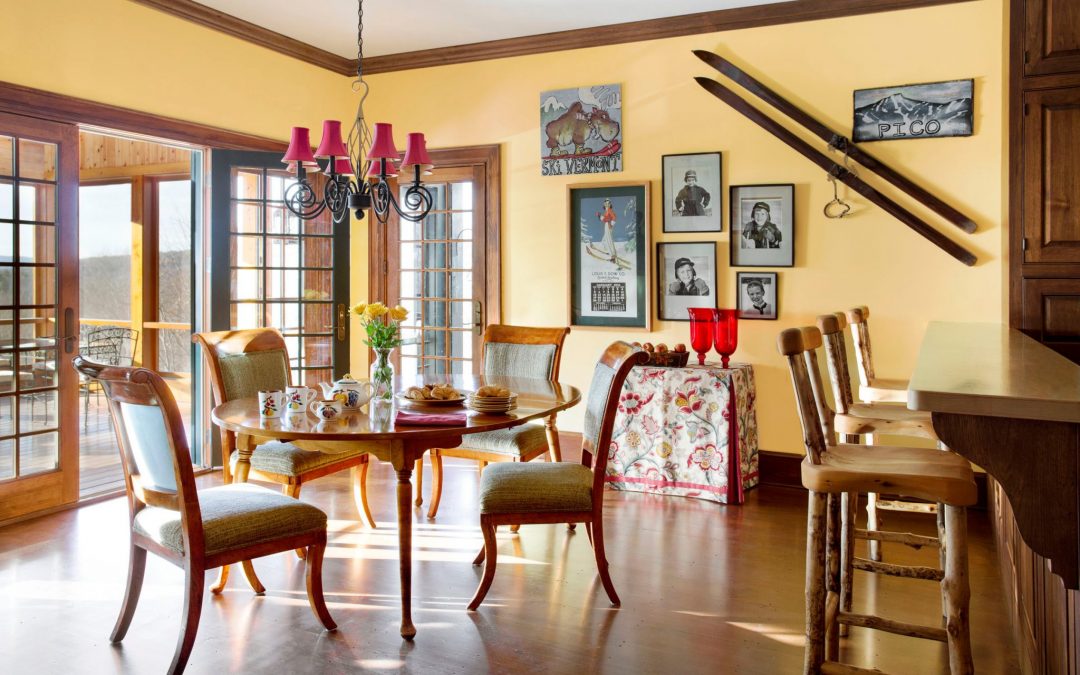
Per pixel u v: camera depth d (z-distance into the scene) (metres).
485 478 2.94
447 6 4.62
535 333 4.18
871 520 3.31
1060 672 1.72
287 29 5.06
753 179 4.71
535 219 5.31
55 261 4.06
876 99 4.40
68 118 4.03
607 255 5.11
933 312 4.36
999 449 1.45
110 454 5.56
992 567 3.32
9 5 3.75
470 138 5.46
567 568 3.31
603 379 3.06
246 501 2.57
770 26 4.62
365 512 3.81
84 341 7.34
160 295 7.45
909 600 2.97
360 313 3.21
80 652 2.53
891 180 4.35
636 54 4.96
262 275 5.12
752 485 4.55
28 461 3.99
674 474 4.43
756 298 4.72
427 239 5.66
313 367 5.38
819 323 2.87
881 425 2.87
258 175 5.10
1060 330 3.29
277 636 2.65
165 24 4.49
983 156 4.22
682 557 3.44
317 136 5.53
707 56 4.70
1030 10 3.27
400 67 5.62
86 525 3.87
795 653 2.54
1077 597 1.49
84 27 4.08
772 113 4.64
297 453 3.39
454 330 5.62
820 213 4.57
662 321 4.98
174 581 3.15
